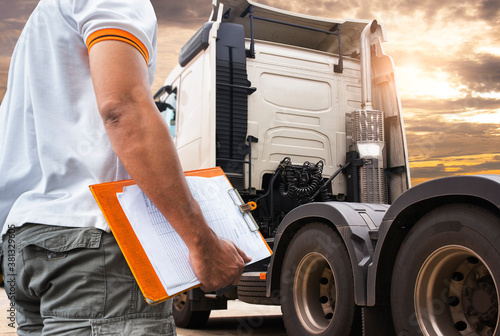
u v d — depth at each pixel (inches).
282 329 182.4
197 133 173.0
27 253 34.6
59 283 34.1
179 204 31.9
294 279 122.9
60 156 35.8
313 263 120.7
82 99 36.8
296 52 183.5
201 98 171.8
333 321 109.4
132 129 30.6
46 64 37.3
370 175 170.9
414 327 90.3
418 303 90.4
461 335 86.2
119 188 34.2
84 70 37.1
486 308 82.8
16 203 36.5
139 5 35.0
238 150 166.6
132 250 32.5
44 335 34.2
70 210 34.5
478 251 80.0
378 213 112.5
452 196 85.6
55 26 37.1
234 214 40.1
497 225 77.6
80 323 33.4
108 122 30.9
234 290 154.3
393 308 95.4
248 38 182.5
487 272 83.7
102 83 31.1
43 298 35.0
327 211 112.7
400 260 94.7
